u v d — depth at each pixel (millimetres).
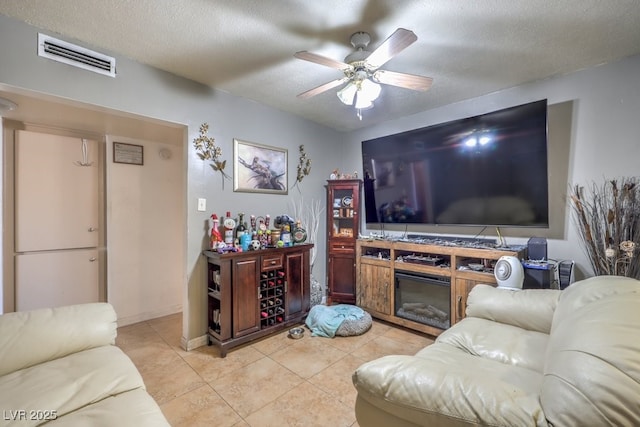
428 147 2969
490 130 2568
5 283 2674
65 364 1304
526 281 2195
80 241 3018
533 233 2584
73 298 2982
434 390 875
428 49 2029
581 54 2102
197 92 2543
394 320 2939
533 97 2553
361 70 1821
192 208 2533
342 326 2742
